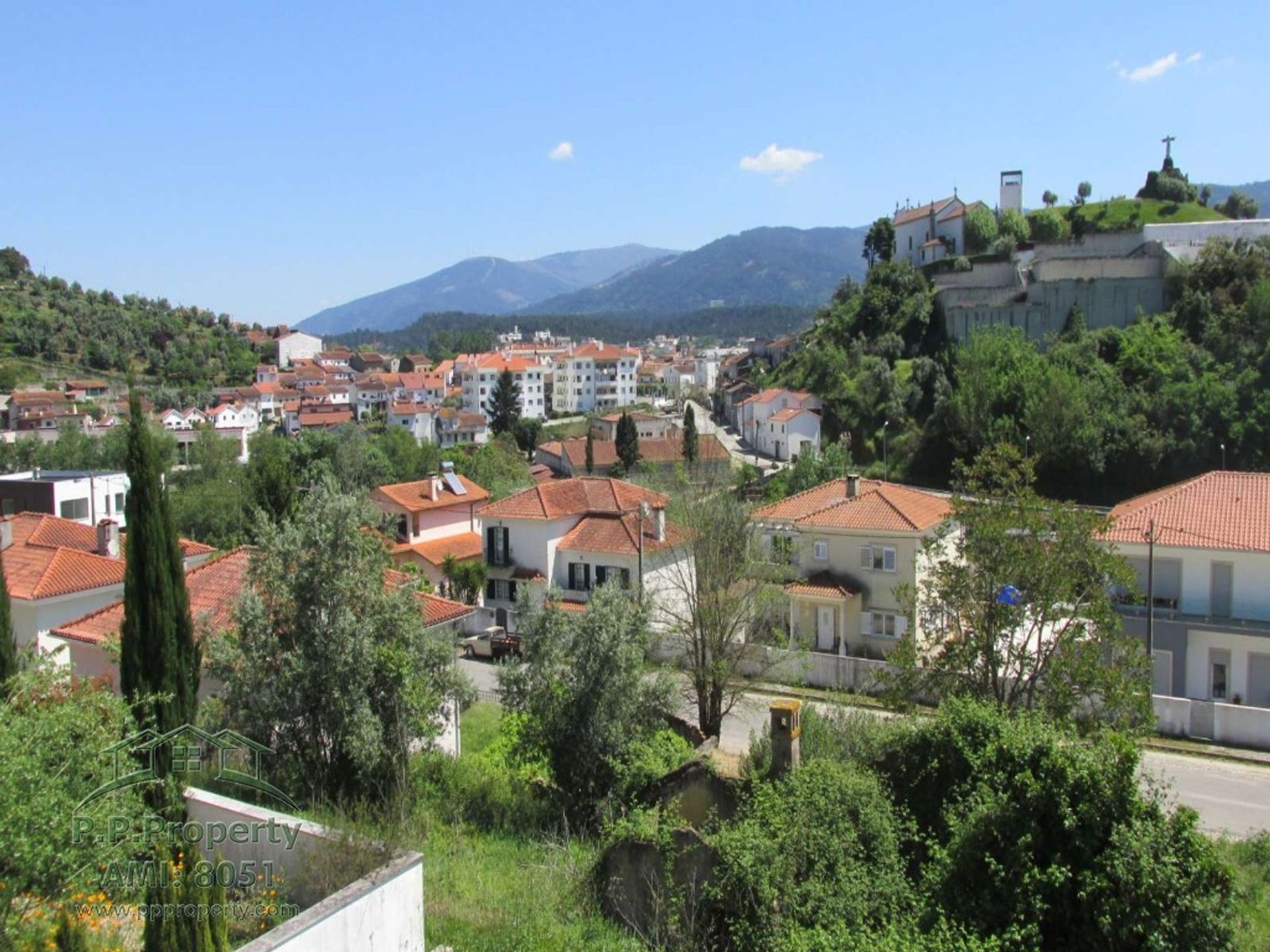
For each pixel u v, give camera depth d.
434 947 12.79
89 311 176.88
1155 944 11.25
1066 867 11.97
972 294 97.81
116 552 32.31
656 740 19.61
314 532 17.69
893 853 14.26
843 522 38.00
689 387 185.25
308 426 141.25
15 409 120.25
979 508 22.98
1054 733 14.69
